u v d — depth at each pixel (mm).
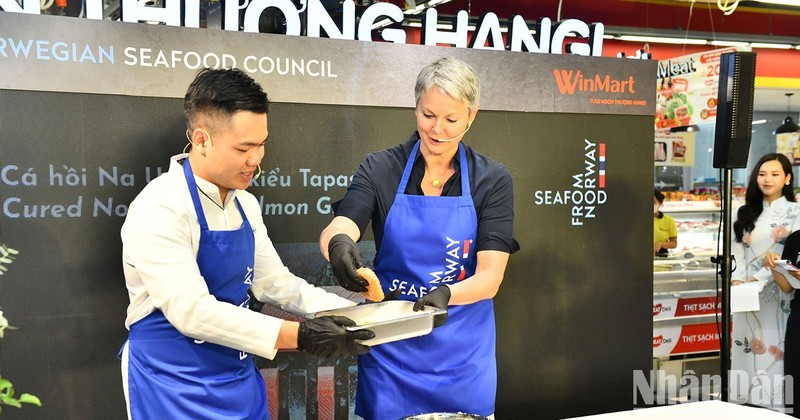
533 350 3086
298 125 2680
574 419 1684
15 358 2373
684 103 4590
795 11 7594
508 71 2930
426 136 1905
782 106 8422
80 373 2457
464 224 1975
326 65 2680
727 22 7352
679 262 4859
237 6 2600
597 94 3092
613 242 3188
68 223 2414
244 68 2570
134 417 1604
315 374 2771
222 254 1594
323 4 3051
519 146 2984
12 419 2373
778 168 3863
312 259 2748
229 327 1485
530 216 3031
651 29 6859
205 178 1565
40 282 2391
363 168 2037
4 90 2299
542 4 6340
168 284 1469
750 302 3346
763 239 3926
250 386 1689
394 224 1979
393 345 1987
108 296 2480
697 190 7207
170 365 1568
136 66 2438
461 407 2018
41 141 2359
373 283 1727
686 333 4570
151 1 2748
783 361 3883
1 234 2332
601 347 3199
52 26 2324
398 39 2908
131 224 1503
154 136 2490
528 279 3055
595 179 3129
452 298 1849
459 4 5750
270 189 2668
